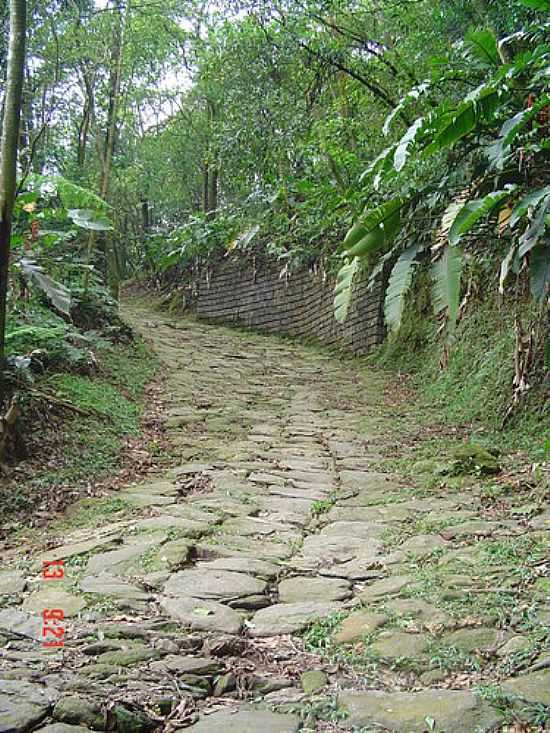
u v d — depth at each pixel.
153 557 3.82
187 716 2.19
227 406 8.30
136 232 20.56
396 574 3.55
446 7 7.54
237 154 12.57
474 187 4.21
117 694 2.25
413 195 4.62
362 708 2.21
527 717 2.09
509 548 3.70
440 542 4.00
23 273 6.36
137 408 7.61
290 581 3.54
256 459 6.28
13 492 4.91
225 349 12.34
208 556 3.93
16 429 5.36
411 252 4.42
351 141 10.45
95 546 4.05
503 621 2.81
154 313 17.41
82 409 6.59
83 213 6.54
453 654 2.57
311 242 12.16
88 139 14.04
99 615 3.07
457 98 6.01
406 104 4.57
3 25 7.04
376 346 11.28
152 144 18.66
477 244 5.63
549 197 3.64
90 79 10.81
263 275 15.65
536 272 3.87
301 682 2.47
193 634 2.87
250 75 12.38
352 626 2.90
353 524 4.54
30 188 6.57
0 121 7.11
